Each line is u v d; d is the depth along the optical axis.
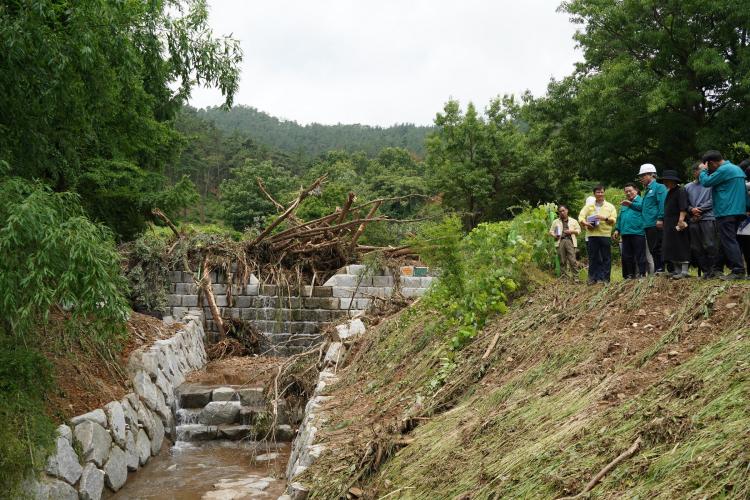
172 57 9.01
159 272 14.81
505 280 7.81
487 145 28.78
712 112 18.72
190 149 65.31
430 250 8.50
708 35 18.06
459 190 28.72
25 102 7.47
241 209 47.19
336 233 16.73
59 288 6.02
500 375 6.02
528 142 25.47
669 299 5.65
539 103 22.61
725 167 6.10
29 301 6.14
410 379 7.44
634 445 3.35
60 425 6.93
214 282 15.23
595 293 6.53
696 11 17.61
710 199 6.54
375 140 122.69
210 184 67.31
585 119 19.81
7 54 6.74
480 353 6.75
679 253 6.73
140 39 8.52
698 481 2.84
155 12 8.71
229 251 15.52
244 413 10.52
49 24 7.61
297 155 80.19
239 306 15.13
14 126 7.55
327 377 9.94
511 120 30.89
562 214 9.21
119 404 8.23
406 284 15.23
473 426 4.91
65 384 7.84
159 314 14.05
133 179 14.34
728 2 16.78
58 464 6.48
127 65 7.87
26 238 5.88
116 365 9.28
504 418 4.73
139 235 15.72
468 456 4.44
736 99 17.06
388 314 12.52
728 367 3.73
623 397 4.09
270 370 12.29
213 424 10.42
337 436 6.63
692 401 3.55
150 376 9.91
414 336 8.91
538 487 3.49
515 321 7.02
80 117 8.55
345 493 5.06
